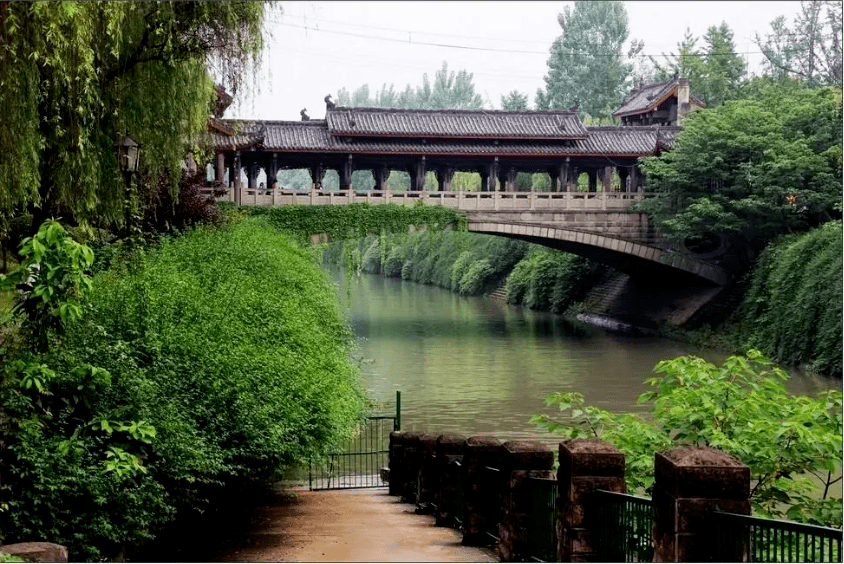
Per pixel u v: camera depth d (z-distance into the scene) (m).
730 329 50.53
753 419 11.60
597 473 10.00
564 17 84.94
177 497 13.45
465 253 87.81
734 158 50.91
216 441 14.14
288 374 16.34
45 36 14.46
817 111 49.91
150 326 14.99
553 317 66.81
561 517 10.36
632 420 12.26
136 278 17.11
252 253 26.50
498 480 13.73
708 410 11.77
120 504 11.88
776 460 11.28
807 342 42.22
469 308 72.50
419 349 49.91
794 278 44.72
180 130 20.36
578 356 47.19
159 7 18.03
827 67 67.88
